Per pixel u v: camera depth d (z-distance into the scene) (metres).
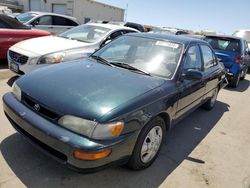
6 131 3.63
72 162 2.46
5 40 6.97
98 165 2.48
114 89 2.89
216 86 5.59
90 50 6.09
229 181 3.24
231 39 8.63
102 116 2.48
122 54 4.00
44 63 5.27
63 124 2.54
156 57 3.76
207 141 4.25
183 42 4.05
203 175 3.28
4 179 2.71
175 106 3.48
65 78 3.06
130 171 3.10
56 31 10.80
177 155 3.66
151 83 3.22
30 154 3.16
